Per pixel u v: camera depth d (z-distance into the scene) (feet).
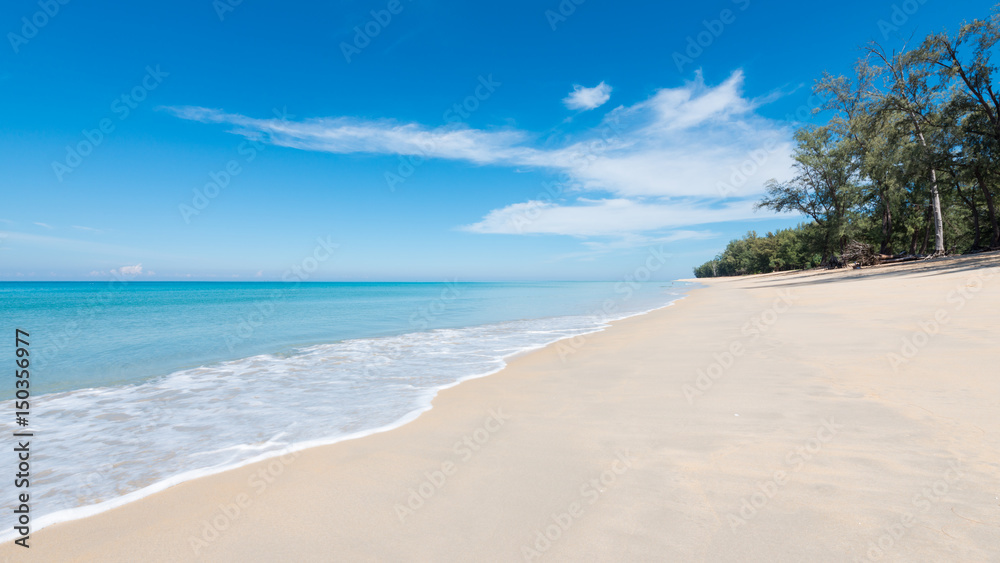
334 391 20.39
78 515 9.29
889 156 98.68
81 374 25.59
